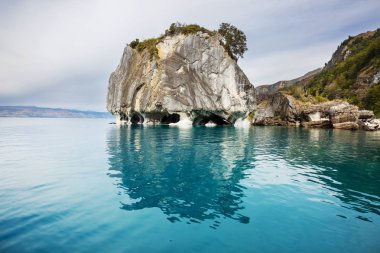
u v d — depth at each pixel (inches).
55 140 907.4
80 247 188.9
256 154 610.2
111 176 387.5
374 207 276.1
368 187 350.0
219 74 1988.2
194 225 227.8
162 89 1770.4
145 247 189.8
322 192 326.0
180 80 1833.2
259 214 254.1
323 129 1713.8
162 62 1861.5
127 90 2059.5
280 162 517.0
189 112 1813.5
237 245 194.1
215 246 192.4
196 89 1863.9
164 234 210.2
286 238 206.1
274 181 375.2
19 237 203.0
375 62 3149.6
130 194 307.3
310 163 510.6
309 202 289.3
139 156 557.3
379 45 3319.4
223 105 1955.0
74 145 749.3
